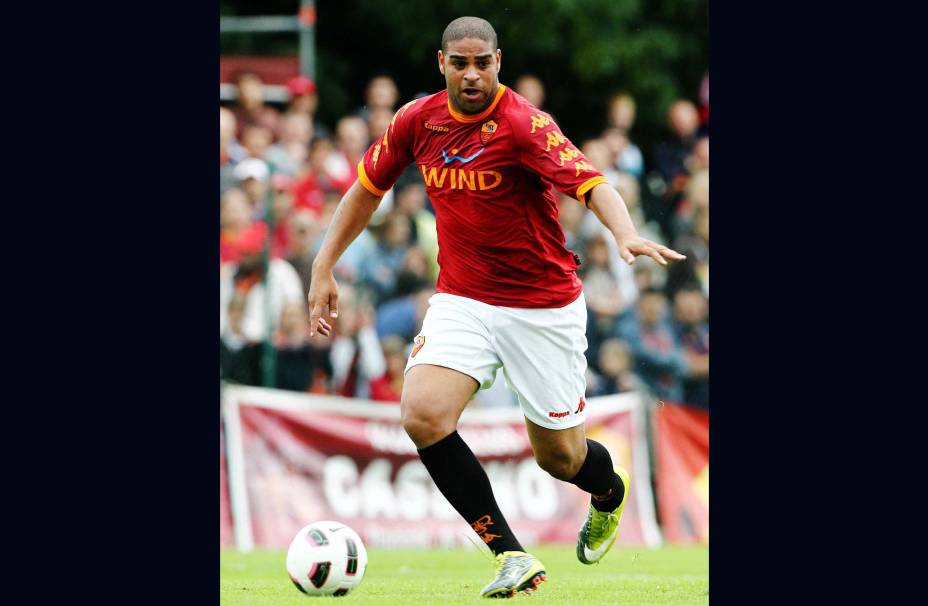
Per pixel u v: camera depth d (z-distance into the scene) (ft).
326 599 78.18
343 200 83.61
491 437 141.79
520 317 78.18
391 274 144.15
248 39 185.88
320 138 152.15
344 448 138.92
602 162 159.74
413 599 78.23
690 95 197.77
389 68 192.34
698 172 162.91
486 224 77.20
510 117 76.07
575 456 81.51
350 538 79.87
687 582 91.40
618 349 151.12
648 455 148.15
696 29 197.47
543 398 79.15
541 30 189.57
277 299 142.20
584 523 89.30
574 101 193.88
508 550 76.95
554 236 78.84
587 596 80.79
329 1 188.85
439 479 76.79
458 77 74.79
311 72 165.27
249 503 134.92
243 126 154.51
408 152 80.64
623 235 70.23
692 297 154.61
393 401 142.20
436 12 190.08
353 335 142.61
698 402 151.84
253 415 136.36
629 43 191.72
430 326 78.28
